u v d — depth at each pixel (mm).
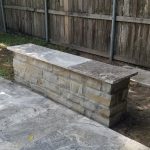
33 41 7211
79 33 6164
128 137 2822
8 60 5547
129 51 5250
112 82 2672
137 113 3348
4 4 8375
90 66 3189
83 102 3170
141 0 4758
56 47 6695
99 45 5801
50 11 6680
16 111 3303
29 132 2844
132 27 5043
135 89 4172
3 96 3754
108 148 2584
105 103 2893
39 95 3805
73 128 2930
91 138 2746
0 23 8914
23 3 7551
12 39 7531
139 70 4984
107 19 5395
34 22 7414
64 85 3367
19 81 4258
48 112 3291
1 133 2824
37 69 3756
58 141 2691
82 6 5844
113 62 5535
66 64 3250
